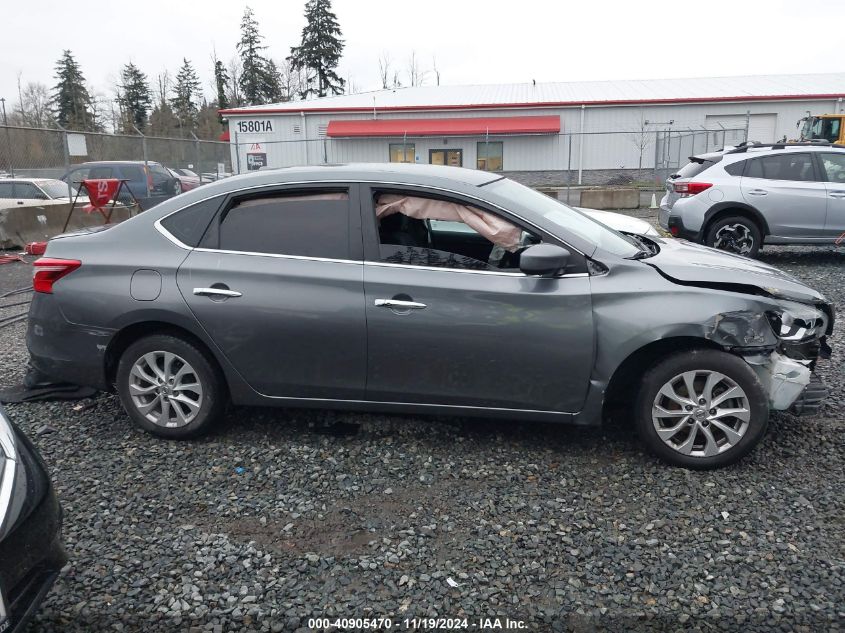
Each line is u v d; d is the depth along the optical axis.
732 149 10.30
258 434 4.36
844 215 9.66
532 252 3.63
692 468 3.81
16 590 2.34
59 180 16.23
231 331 4.02
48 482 2.66
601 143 30.58
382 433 4.35
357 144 31.23
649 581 2.88
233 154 27.88
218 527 3.34
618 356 3.70
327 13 61.00
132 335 4.29
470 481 3.73
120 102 65.00
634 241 4.52
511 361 3.81
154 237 4.21
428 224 4.20
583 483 3.69
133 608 2.76
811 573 2.90
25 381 5.09
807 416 4.47
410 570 2.98
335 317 3.91
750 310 3.67
